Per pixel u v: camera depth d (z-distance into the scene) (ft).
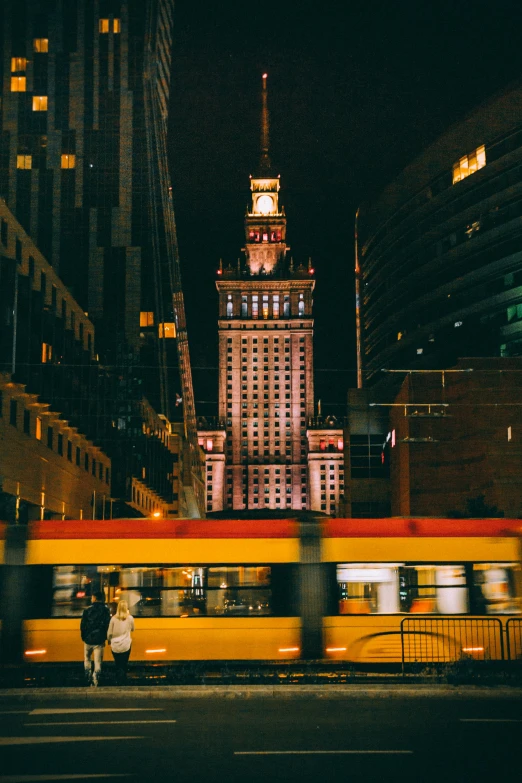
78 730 48.65
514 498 273.13
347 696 63.26
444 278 430.61
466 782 35.35
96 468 274.57
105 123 495.82
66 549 79.97
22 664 77.56
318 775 36.81
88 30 502.79
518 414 284.20
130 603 79.15
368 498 375.66
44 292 221.25
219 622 78.95
